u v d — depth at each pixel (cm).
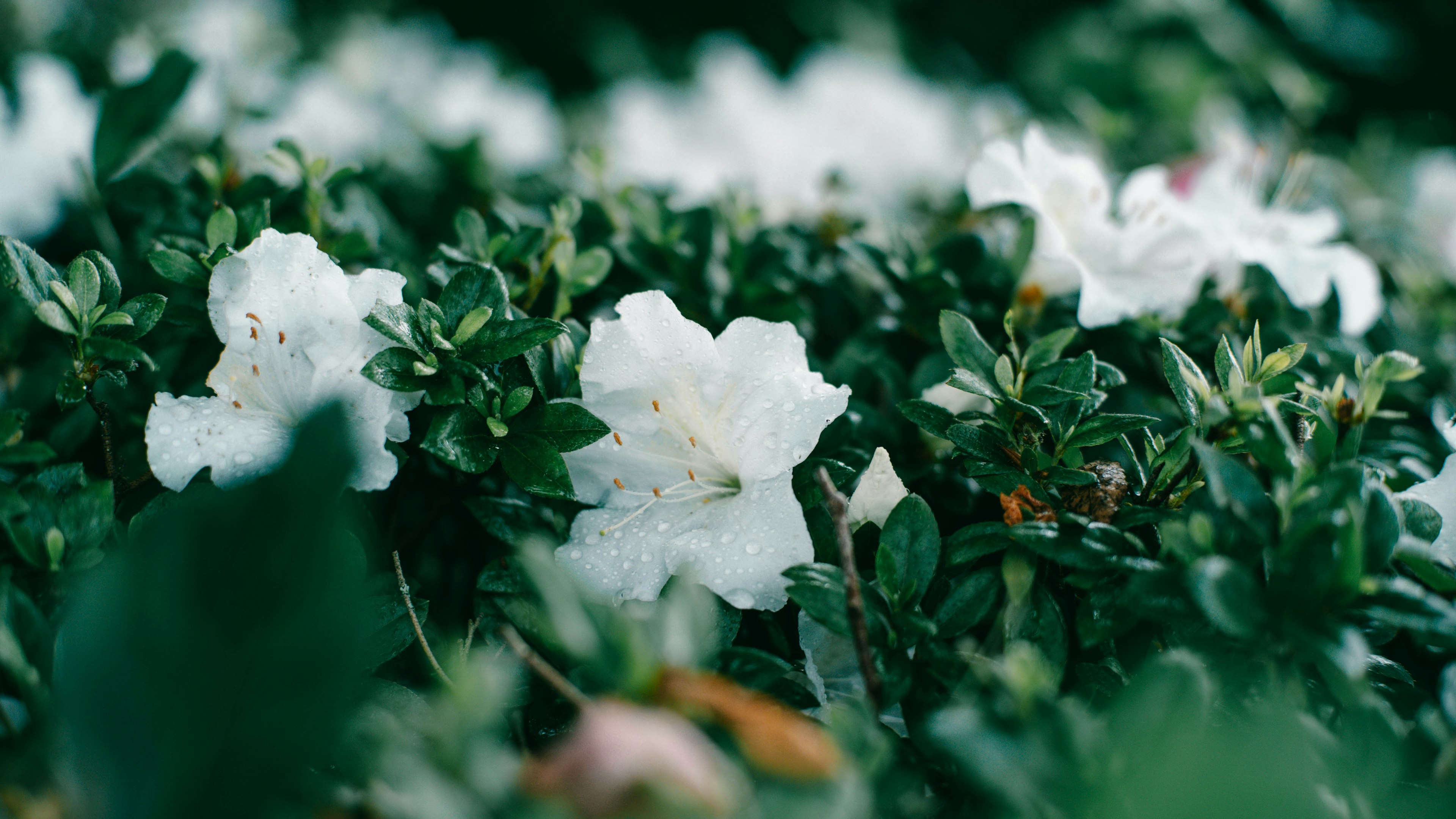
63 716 28
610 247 44
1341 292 43
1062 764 29
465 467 34
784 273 44
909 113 65
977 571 34
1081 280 43
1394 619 31
